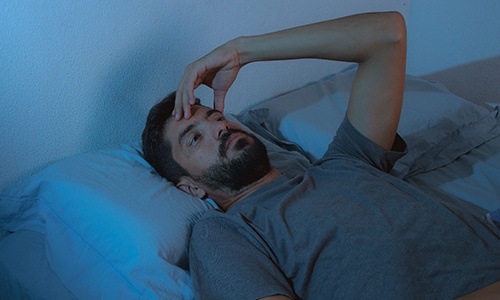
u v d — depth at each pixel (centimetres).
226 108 181
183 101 134
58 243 120
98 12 138
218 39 169
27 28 127
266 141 162
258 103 191
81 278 115
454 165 166
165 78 159
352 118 131
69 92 138
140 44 149
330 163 131
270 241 112
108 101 147
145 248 110
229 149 130
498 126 184
